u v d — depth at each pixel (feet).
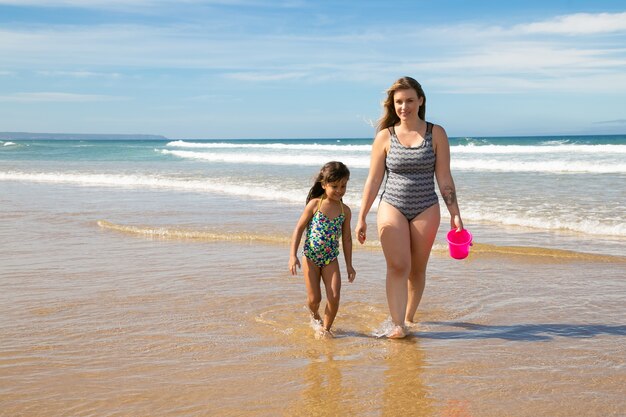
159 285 22.82
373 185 17.87
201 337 16.81
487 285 22.85
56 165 106.42
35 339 16.51
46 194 56.80
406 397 12.60
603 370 14.05
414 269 18.01
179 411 11.93
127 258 28.02
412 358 15.10
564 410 11.86
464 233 17.43
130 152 173.17
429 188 17.44
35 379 13.60
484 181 59.62
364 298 21.20
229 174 76.79
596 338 16.57
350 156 116.67
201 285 22.85
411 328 17.89
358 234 17.87
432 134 17.33
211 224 37.35
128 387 13.15
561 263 26.43
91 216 41.73
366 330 17.71
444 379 13.61
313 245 17.52
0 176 79.46
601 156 94.48
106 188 62.54
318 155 123.95
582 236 32.83
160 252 29.40
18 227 37.42
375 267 25.96
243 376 13.84
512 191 50.72
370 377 13.76
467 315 19.15
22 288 22.35
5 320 18.33
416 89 17.29
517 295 21.44
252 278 23.99
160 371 14.12
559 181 58.44
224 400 12.47
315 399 12.52
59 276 24.34
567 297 21.08
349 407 12.12
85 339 16.52
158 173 81.20
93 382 13.42
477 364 14.60
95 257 28.25
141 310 19.48
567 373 13.88
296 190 55.36
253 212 42.63
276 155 126.72
